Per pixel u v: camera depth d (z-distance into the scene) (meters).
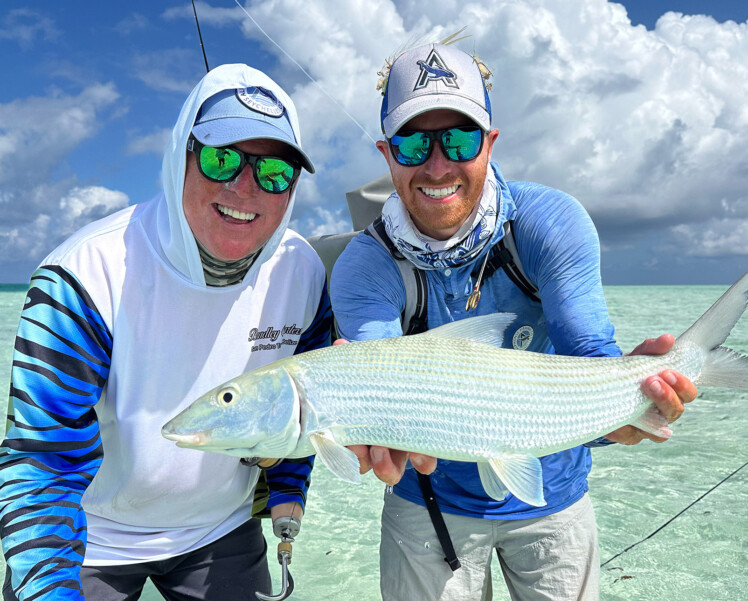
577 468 0.98
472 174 0.88
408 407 0.78
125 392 0.82
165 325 0.83
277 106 0.81
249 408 0.76
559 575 0.96
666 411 0.84
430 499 0.95
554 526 0.96
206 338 0.85
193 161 0.78
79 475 0.79
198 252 0.81
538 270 0.92
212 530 0.93
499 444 0.79
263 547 1.00
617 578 1.31
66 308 0.77
